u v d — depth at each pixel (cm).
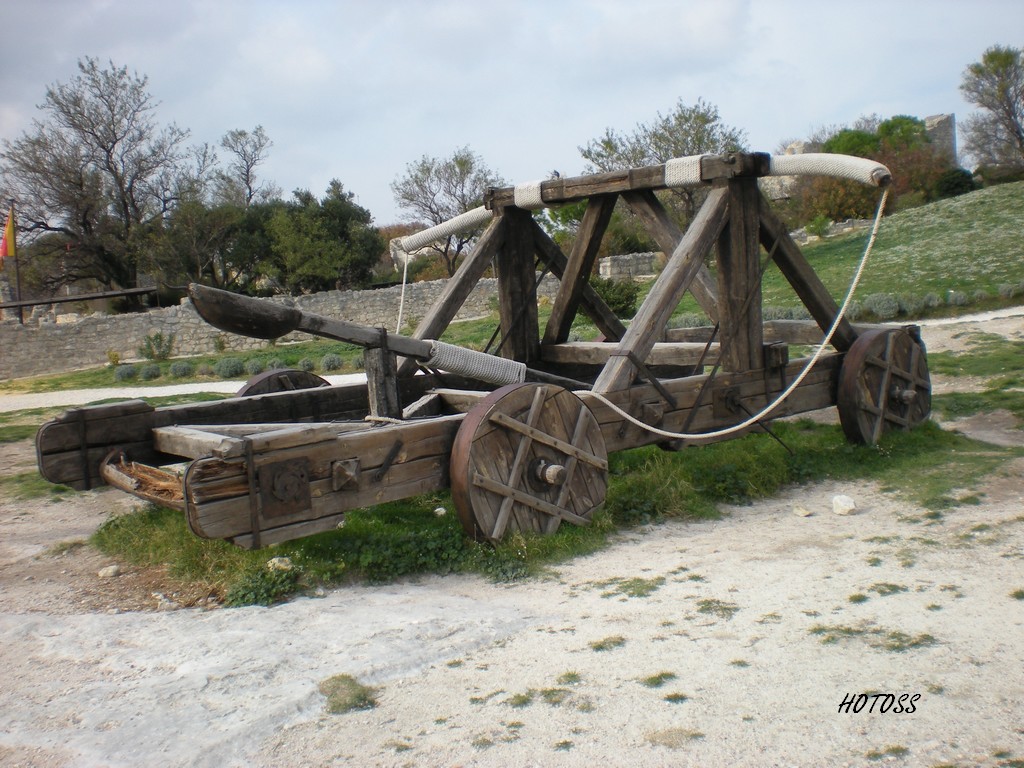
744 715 319
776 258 750
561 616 441
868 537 544
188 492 447
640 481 663
